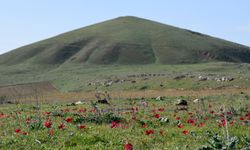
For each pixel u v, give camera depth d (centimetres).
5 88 11956
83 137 1842
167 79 10994
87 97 7588
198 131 2152
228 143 1406
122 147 1669
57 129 2169
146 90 9850
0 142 1814
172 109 4019
